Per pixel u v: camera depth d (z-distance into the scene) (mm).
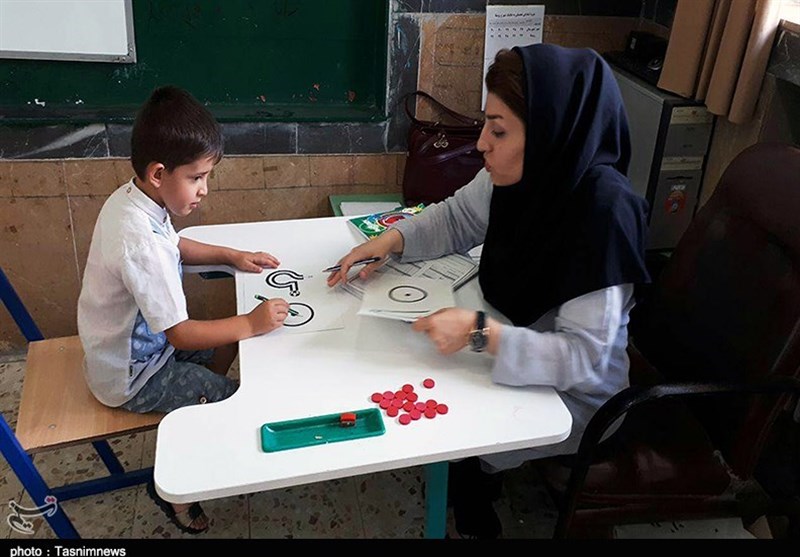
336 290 1449
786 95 1807
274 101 2264
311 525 1821
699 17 1832
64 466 1969
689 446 1441
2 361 2342
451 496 1776
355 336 1309
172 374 1468
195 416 1100
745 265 1413
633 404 1220
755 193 1421
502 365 1189
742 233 1436
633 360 1709
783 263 1334
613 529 1661
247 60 2188
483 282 1460
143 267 1308
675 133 1977
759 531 1777
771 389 1268
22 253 2225
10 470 1928
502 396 1180
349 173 2348
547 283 1312
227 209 2320
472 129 2160
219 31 2129
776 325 1311
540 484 1966
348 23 2199
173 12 2072
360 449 1055
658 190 2053
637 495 1373
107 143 2121
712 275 1486
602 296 1208
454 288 1479
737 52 1755
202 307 2480
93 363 1402
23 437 1363
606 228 1204
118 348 1395
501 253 1409
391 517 1854
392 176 2383
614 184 1236
